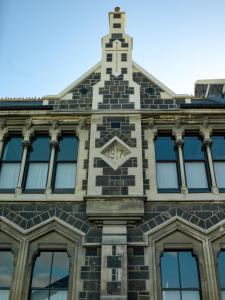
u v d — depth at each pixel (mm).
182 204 12367
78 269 11078
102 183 12625
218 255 11570
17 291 10750
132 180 12688
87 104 15023
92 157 13281
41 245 11719
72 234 11781
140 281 10820
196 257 11539
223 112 14438
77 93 15367
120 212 11914
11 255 11688
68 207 12328
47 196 12602
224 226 11906
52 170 13375
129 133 13969
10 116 14617
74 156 13906
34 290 11062
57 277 11273
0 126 14453
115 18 17609
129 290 10664
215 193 12641
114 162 13133
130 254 11320
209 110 14508
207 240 11625
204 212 12180
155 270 11078
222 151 13977
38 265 11492
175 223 11953
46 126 14477
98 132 14023
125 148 13508
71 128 14438
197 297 10867
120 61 16109
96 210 11961
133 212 11883
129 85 15352
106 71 15781
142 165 13141
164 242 11703
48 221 11992
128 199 12180
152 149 13766
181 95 15156
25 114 14586
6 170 13664
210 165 13383
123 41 16766
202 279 11016
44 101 15133
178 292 10953
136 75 15867
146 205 12312
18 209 12344
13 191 13055
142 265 11125
